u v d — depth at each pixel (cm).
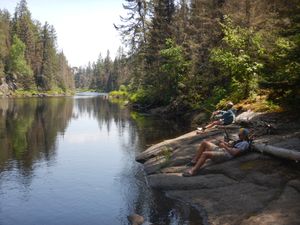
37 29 9488
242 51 1683
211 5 2448
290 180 754
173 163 1040
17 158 1309
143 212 778
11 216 779
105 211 798
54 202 859
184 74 2823
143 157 1239
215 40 2383
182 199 832
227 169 884
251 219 646
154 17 3644
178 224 704
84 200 868
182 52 2889
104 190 939
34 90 8375
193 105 2364
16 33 8612
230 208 725
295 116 1152
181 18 3275
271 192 736
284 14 1195
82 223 738
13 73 7869
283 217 623
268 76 1312
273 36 1658
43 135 1841
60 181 1025
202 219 721
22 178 1054
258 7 2073
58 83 10062
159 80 3278
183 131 1858
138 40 4231
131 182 1000
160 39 3441
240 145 934
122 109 3678
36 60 8931
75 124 2334
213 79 2258
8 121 2452
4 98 6562
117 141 1655
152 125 2180
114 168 1159
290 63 1080
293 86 1083
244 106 1462
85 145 1566
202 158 922
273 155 859
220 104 1769
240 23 2072
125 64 4512
